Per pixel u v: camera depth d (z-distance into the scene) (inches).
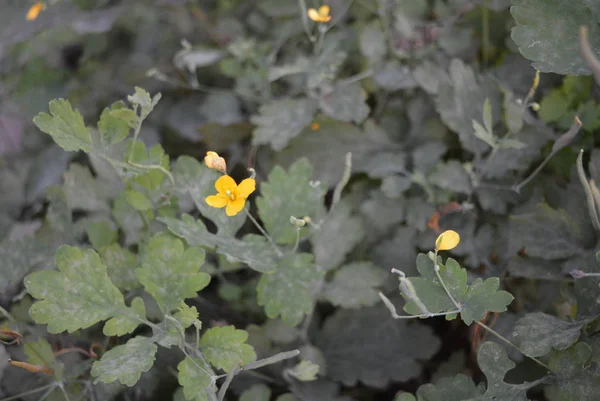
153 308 24.7
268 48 31.0
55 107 23.0
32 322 26.0
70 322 22.4
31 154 32.2
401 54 29.3
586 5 23.3
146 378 25.2
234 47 30.5
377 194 27.4
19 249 25.6
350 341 26.3
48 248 25.8
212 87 32.6
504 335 24.5
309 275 24.0
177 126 31.2
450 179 26.5
